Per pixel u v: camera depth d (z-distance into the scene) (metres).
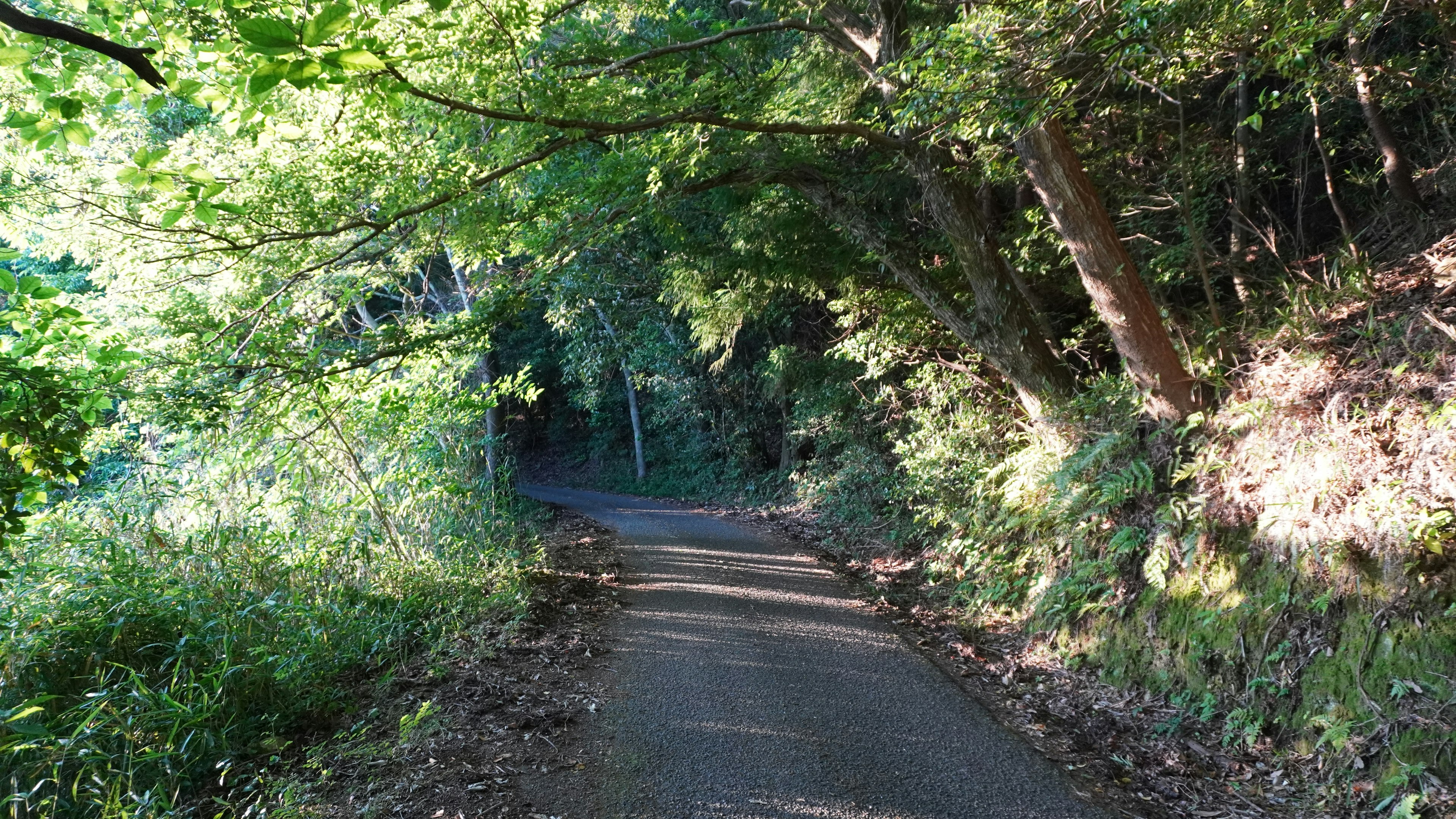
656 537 12.63
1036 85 4.54
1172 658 5.47
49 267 13.56
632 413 26.41
